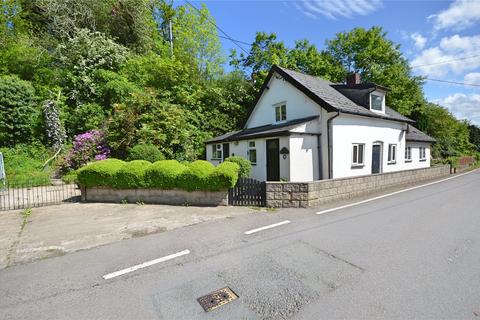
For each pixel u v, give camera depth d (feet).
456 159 64.18
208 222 19.30
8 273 11.66
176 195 25.30
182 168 25.44
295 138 36.45
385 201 26.71
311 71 81.35
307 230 17.25
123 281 10.85
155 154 37.14
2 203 26.27
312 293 9.73
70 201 26.91
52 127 45.03
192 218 20.35
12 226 18.58
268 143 40.19
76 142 42.32
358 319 8.18
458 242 14.78
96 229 17.76
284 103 46.75
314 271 11.49
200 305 9.11
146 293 9.92
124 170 25.66
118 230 17.54
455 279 10.56
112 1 62.80
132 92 48.91
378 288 9.96
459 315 8.29
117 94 50.85
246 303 9.19
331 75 81.92
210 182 23.95
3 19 55.52
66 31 57.36
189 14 76.74
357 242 14.96
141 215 21.30
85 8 59.31
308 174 37.91
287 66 78.38
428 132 89.15
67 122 49.37
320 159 39.37
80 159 40.63
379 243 14.74
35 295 9.88
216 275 11.27
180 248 14.37
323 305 8.96
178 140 45.52
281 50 80.38
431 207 23.90
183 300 9.43
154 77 59.41
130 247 14.56
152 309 8.90
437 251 13.48
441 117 88.84
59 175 40.32
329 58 86.89
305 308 8.82
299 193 23.84
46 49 56.34
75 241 15.56
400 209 23.13
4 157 39.75
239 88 70.85
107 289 10.26
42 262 12.76
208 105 66.39
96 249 14.33
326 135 38.55
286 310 8.74
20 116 43.29
